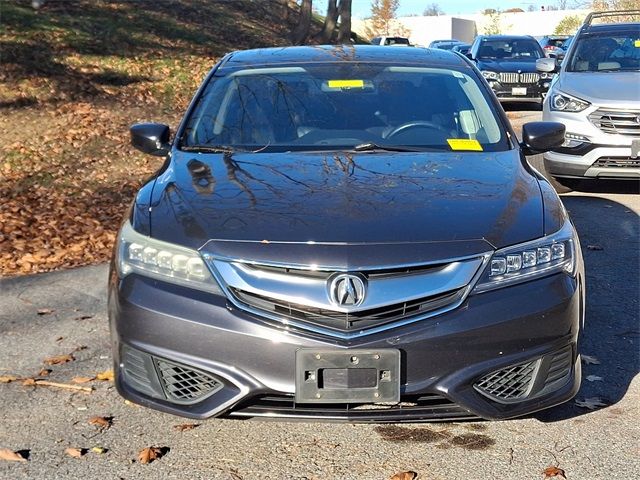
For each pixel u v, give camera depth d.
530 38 20.36
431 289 3.45
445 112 5.03
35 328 5.51
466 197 3.89
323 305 3.40
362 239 3.51
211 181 4.15
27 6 18.50
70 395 4.45
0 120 12.38
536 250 3.63
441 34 55.50
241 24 24.45
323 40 26.73
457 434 3.97
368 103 5.08
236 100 5.14
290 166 4.33
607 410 4.18
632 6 30.61
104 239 7.98
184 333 3.51
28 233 8.14
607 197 9.32
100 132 12.41
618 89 8.92
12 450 3.84
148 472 3.65
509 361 3.52
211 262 3.54
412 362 3.42
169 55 18.03
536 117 17.02
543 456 3.74
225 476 3.62
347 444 3.89
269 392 3.46
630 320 5.46
